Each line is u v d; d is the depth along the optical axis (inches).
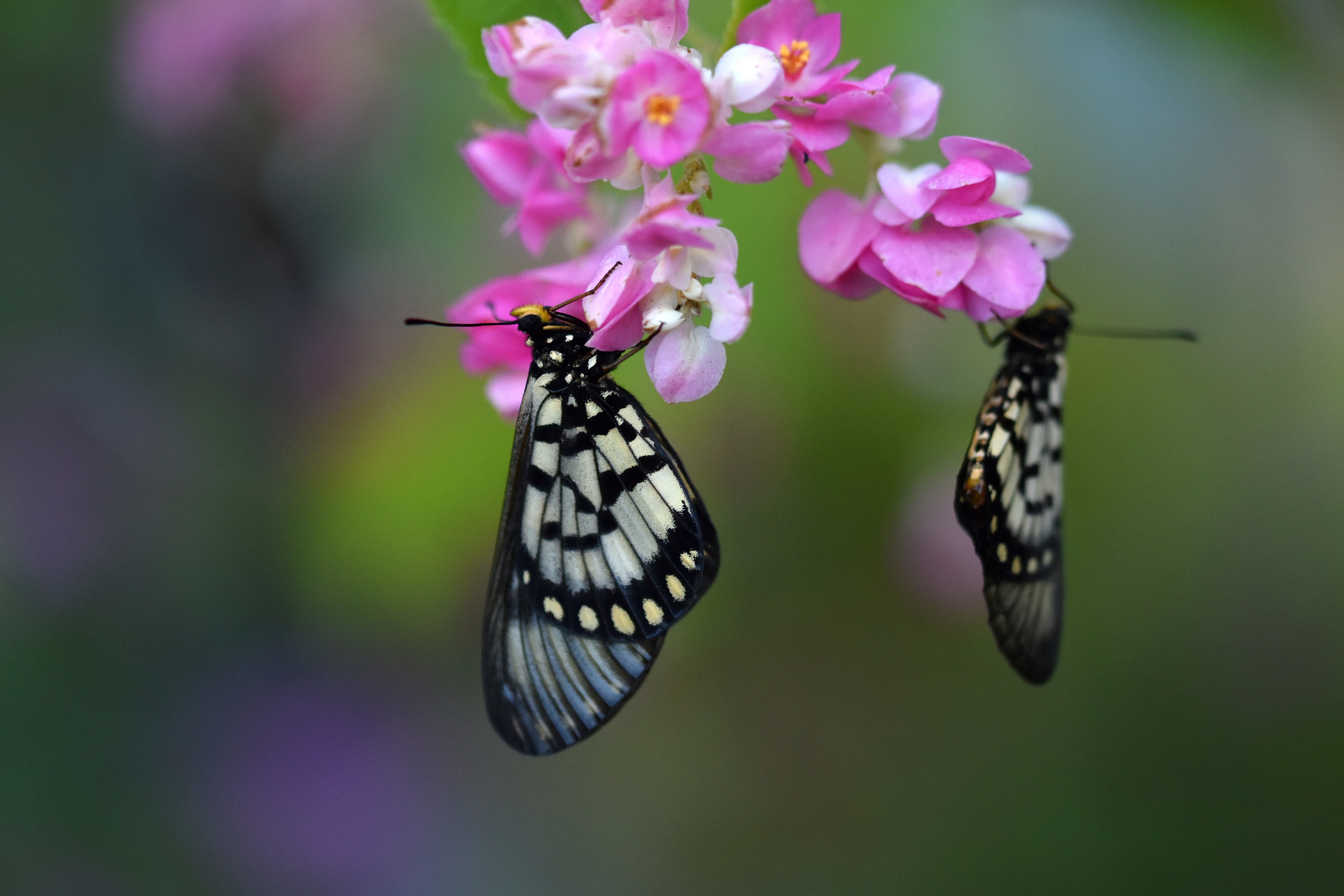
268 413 21.4
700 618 17.2
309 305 19.5
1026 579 13.4
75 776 21.6
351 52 16.4
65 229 20.8
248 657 22.5
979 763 19.6
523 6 12.8
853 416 15.8
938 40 14.6
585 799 21.7
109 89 19.6
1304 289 16.3
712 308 12.6
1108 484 17.6
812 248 12.8
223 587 22.5
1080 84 15.0
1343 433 18.3
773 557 16.8
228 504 22.2
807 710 19.8
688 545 13.1
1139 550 18.4
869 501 16.3
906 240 12.7
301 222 19.1
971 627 18.5
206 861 21.8
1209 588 18.9
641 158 12.2
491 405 15.4
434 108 16.0
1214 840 18.7
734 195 14.6
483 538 15.4
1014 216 12.6
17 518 21.4
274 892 21.7
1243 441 17.9
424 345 15.7
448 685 22.7
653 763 20.9
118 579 22.1
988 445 13.1
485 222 15.8
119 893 21.4
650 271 12.6
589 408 13.1
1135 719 19.2
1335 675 18.9
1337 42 14.2
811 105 12.6
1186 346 16.6
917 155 14.9
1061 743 19.4
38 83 19.6
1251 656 19.1
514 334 13.2
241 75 17.0
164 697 22.3
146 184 20.0
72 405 21.5
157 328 21.4
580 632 13.2
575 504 13.1
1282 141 15.5
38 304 21.1
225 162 18.4
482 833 22.0
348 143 16.6
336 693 22.4
